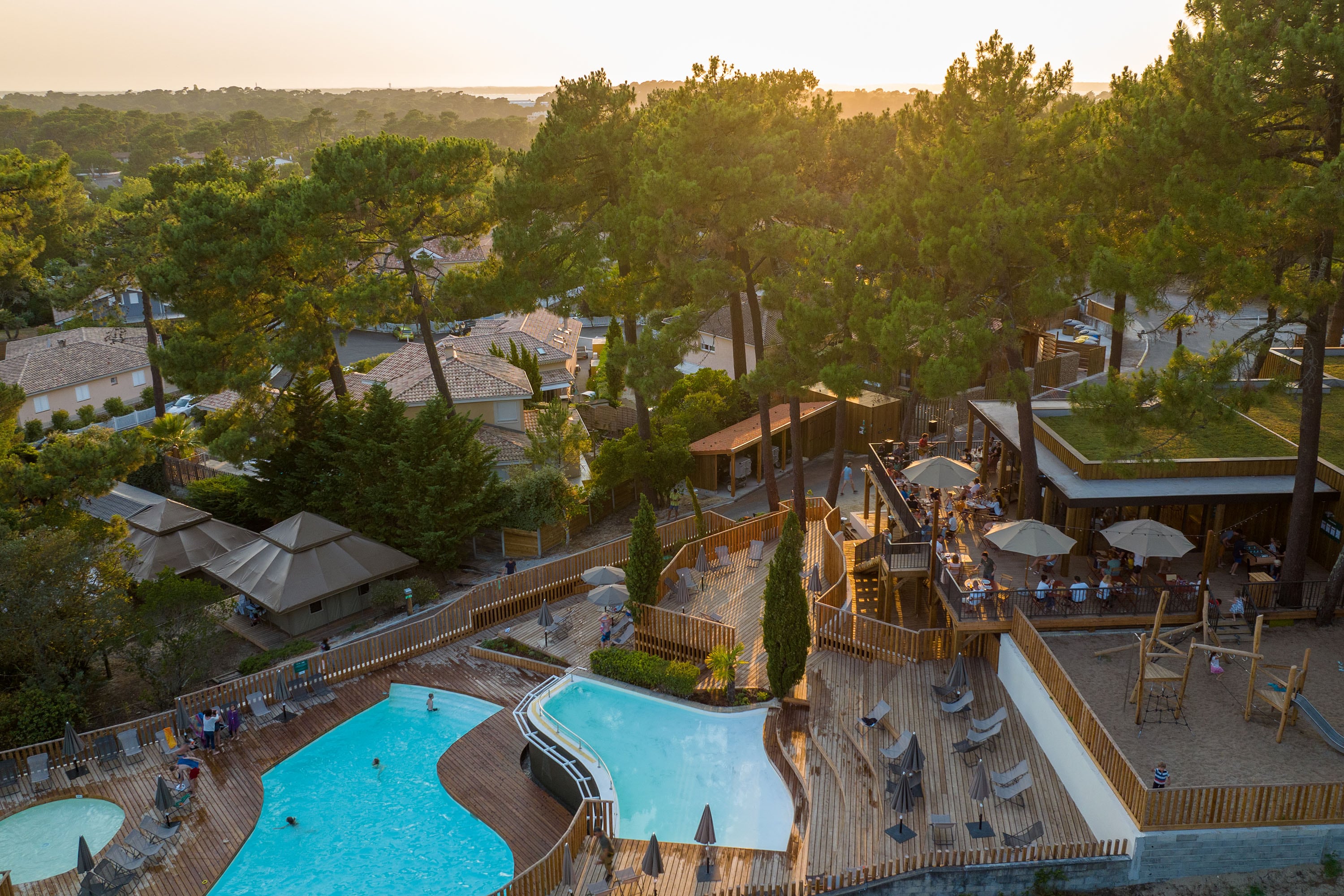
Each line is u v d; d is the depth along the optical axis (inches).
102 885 876.6
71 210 4722.0
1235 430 1222.9
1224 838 747.4
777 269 1585.9
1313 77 845.2
